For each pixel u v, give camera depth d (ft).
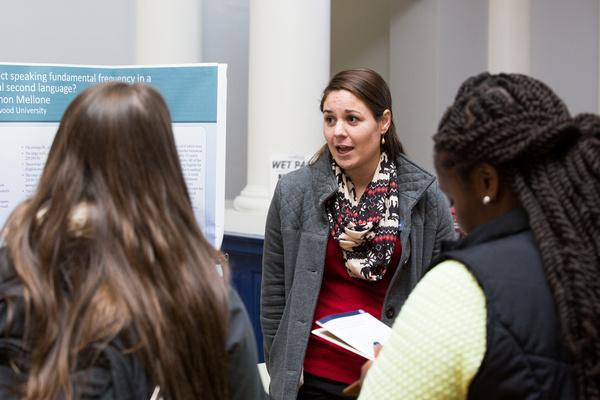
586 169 3.36
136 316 3.34
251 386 3.91
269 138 12.66
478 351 3.23
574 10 18.47
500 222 3.56
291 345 7.03
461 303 3.32
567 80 18.67
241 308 3.90
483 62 18.78
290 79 12.46
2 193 7.82
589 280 3.17
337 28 21.80
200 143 7.97
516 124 3.40
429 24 17.83
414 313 3.45
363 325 6.23
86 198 3.55
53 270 3.40
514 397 3.17
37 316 3.32
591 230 3.26
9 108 7.84
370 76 7.05
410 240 7.04
